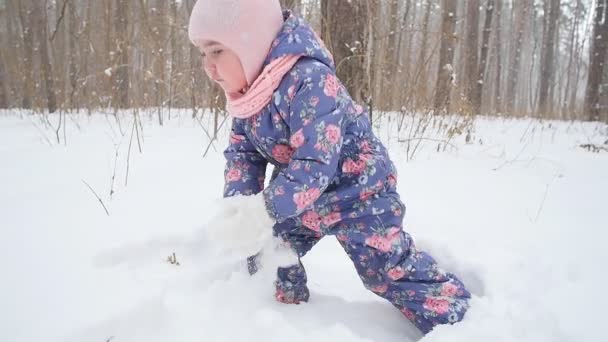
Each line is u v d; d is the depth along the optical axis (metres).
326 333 1.32
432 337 1.31
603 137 6.40
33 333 1.16
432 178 3.04
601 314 1.43
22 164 2.94
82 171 2.76
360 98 3.54
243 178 1.48
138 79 5.03
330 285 1.68
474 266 1.70
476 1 10.10
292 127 1.25
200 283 1.54
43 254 1.59
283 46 1.23
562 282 1.64
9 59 6.35
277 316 1.36
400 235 1.42
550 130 7.28
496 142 5.12
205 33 1.21
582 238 2.04
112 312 1.26
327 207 1.38
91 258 1.58
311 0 3.94
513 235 2.04
